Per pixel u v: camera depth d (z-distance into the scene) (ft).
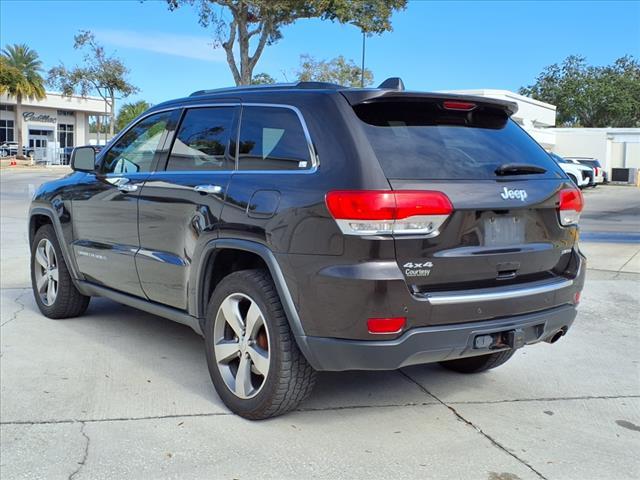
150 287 15.67
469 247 11.55
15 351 17.12
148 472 10.92
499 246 11.97
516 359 17.17
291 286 11.64
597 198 84.94
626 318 21.24
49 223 20.59
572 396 14.55
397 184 10.98
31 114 217.36
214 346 13.50
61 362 16.30
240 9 71.41
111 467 11.08
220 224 13.05
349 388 14.83
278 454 11.53
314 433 12.39
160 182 15.21
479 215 11.62
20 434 12.29
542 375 15.92
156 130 16.44
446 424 12.91
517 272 12.34
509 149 13.08
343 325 11.05
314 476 10.80
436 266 11.17
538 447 11.97
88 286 18.61
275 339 12.08
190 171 14.67
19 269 29.22
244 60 73.92
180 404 13.73
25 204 64.34
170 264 14.67
